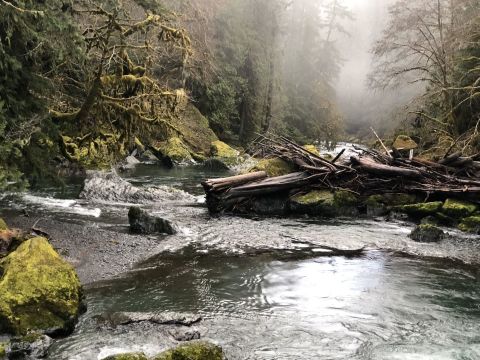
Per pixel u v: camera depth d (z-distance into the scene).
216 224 11.71
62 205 12.73
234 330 5.85
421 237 10.64
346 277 8.06
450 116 21.11
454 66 20.89
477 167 14.27
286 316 6.38
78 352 5.02
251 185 13.34
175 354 4.69
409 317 6.48
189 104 33.50
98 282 7.21
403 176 13.77
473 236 11.08
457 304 6.97
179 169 24.62
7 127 8.88
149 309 6.32
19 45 9.01
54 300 5.52
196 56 25.33
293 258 9.09
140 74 12.99
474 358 5.36
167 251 9.12
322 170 13.95
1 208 11.68
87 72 12.20
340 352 5.43
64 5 10.34
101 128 13.23
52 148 10.91
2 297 5.29
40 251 6.10
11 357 4.78
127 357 4.57
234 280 7.71
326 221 12.55
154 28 14.89
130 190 14.61
